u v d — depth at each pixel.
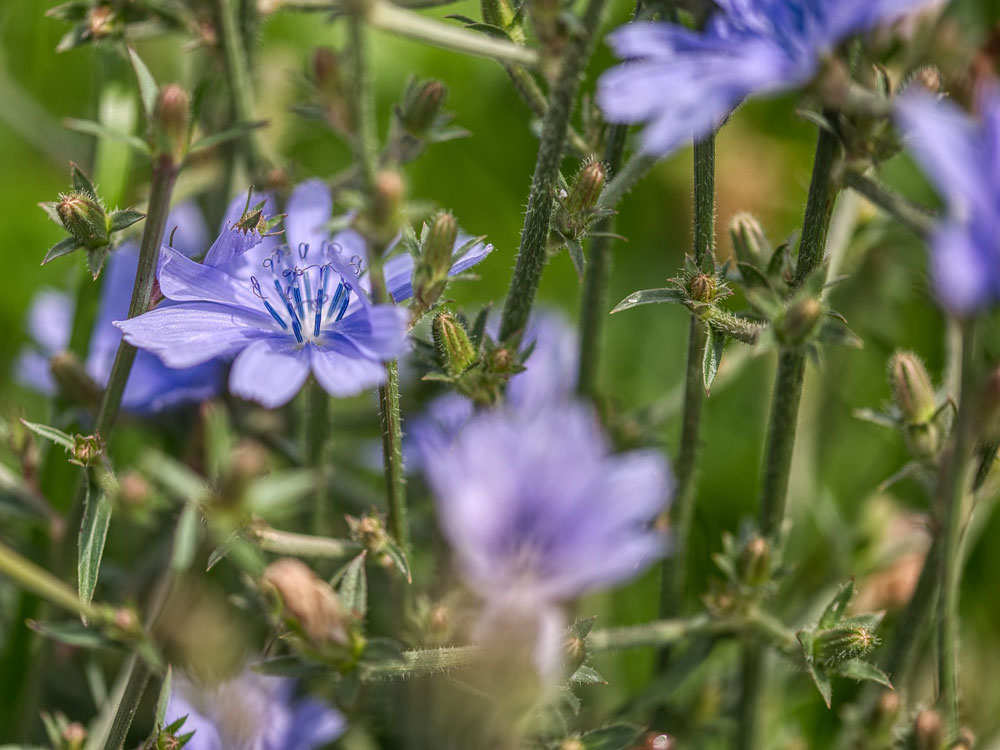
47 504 0.44
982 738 0.48
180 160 0.41
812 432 0.50
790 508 0.49
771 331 0.41
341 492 0.47
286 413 0.48
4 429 0.44
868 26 0.38
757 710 0.45
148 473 0.47
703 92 0.38
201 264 0.41
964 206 0.37
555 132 0.42
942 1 0.43
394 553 0.42
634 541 0.39
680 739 0.46
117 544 0.49
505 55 0.41
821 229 0.41
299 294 0.41
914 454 0.43
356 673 0.40
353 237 0.43
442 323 0.42
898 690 0.44
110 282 0.48
